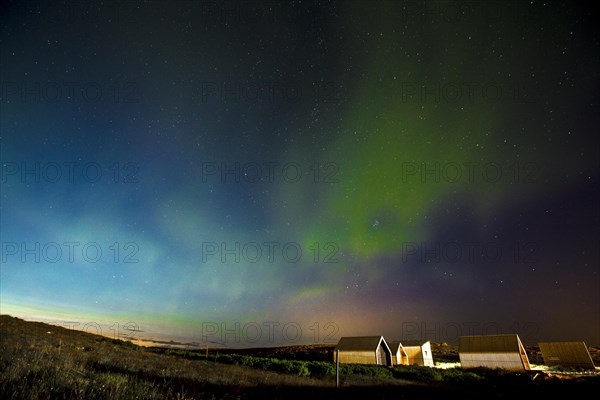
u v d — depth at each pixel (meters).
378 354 36.97
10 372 8.34
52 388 7.61
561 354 41.38
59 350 15.73
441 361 50.59
